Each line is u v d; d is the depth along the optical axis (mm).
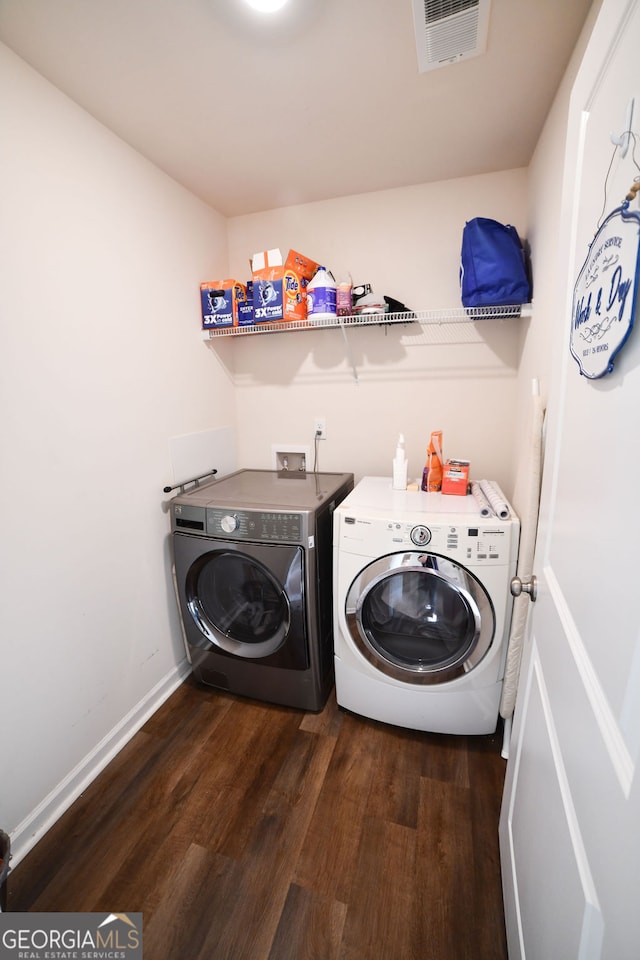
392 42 1091
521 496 1588
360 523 1438
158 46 1090
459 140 1528
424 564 1381
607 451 530
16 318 1145
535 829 769
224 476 2207
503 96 1298
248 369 2309
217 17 1006
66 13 988
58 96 1232
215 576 1770
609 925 425
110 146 1433
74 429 1341
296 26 1038
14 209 1124
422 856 1167
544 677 807
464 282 1589
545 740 752
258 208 2076
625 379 479
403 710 1532
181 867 1155
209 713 1718
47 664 1274
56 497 1287
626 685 436
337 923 1024
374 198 1924
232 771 1446
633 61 471
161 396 1746
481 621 1369
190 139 1498
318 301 1780
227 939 1003
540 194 1458
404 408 2059
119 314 1504
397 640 1604
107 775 1441
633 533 438
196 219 1935
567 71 1153
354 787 1375
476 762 1456
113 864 1168
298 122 1419
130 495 1591
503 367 1880
